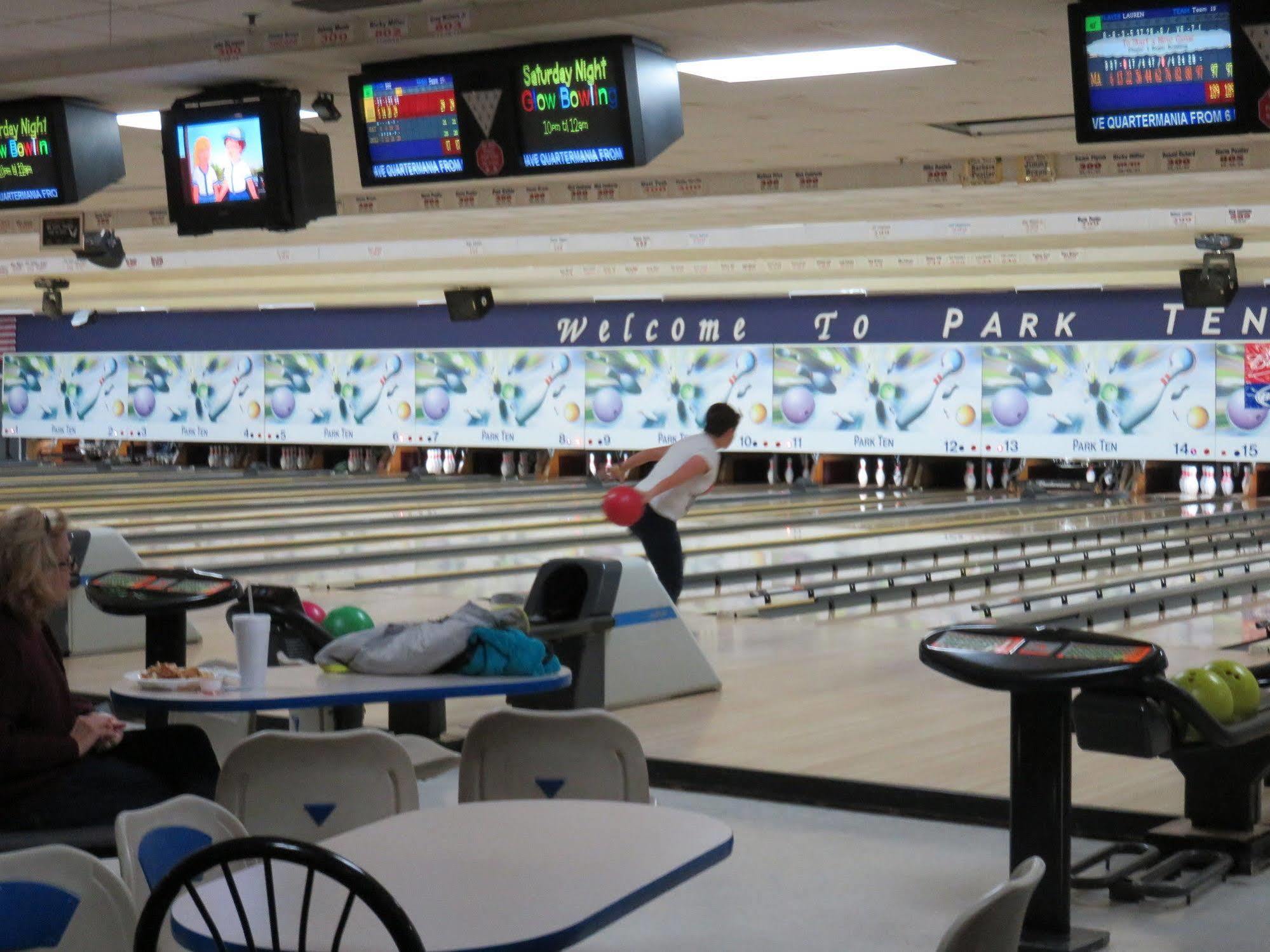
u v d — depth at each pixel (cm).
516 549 1231
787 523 1444
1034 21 571
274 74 666
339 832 312
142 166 959
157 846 247
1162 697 343
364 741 311
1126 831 443
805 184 960
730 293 1811
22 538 327
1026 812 348
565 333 1953
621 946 355
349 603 898
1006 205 1073
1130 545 1295
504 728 331
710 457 718
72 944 219
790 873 414
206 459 2420
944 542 1280
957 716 592
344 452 2339
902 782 482
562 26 571
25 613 330
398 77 611
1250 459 1606
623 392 1925
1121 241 1298
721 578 1071
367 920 208
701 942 358
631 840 241
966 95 714
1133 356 1662
